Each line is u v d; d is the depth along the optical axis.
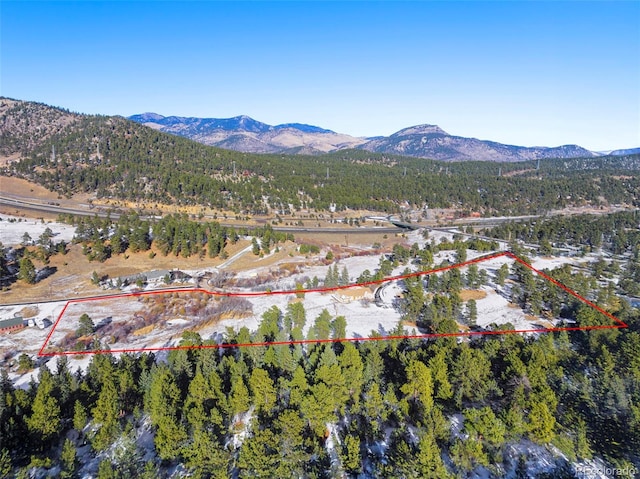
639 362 65.12
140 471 45.88
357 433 53.91
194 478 45.22
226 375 65.19
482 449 48.47
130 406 60.78
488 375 62.84
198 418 51.34
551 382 62.47
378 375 66.19
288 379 66.00
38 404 52.06
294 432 47.59
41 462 47.31
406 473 44.12
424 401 56.06
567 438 51.72
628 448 49.06
